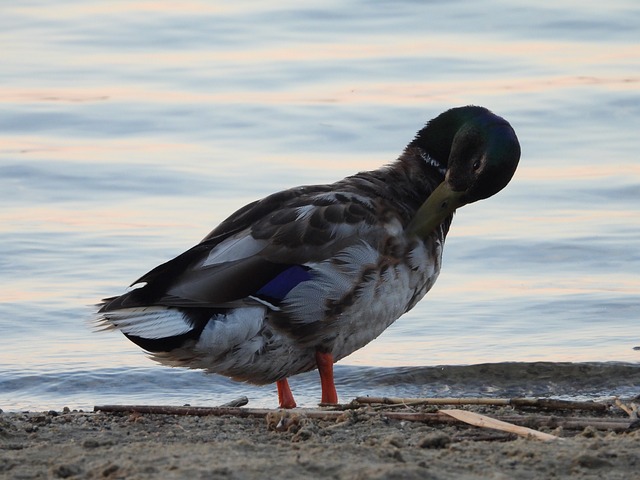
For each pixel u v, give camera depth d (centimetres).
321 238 993
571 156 2055
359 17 2922
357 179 1073
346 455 708
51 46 2753
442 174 1102
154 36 2817
